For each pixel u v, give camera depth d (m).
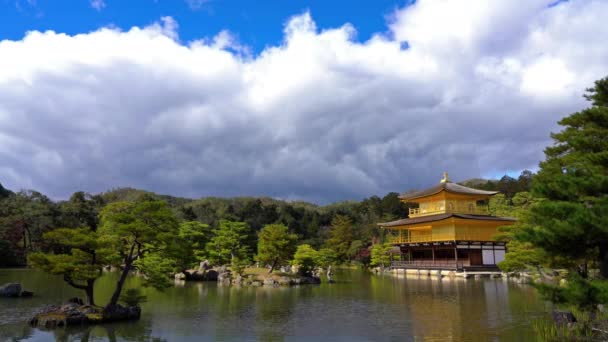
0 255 78.88
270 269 66.50
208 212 128.00
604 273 17.52
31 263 27.22
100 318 27.52
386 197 147.88
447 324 27.12
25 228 85.94
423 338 23.42
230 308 35.00
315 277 61.88
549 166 27.08
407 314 31.34
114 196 147.12
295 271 65.81
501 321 27.67
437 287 51.59
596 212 16.23
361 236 116.31
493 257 76.56
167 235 29.16
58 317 26.84
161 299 40.97
